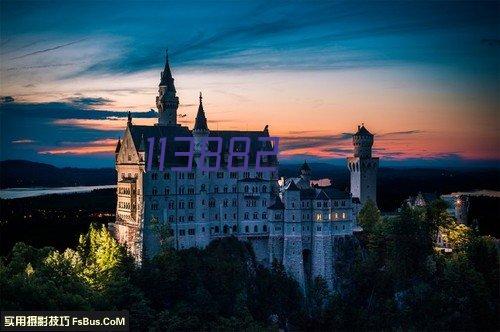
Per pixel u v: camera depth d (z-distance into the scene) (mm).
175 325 188000
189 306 199875
